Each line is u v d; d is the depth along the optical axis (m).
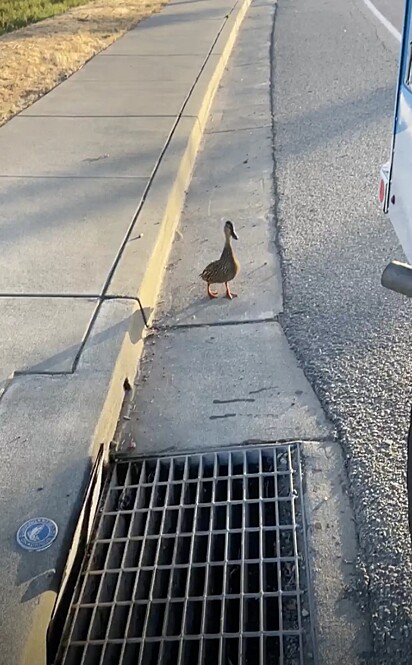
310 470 1.98
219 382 2.36
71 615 1.64
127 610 1.67
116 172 3.79
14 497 1.79
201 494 1.98
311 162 4.15
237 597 1.68
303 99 5.36
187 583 1.71
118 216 3.28
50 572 1.60
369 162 4.08
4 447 1.95
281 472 1.99
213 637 1.59
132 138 4.30
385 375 2.31
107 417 2.09
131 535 1.85
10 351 2.34
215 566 1.77
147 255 2.92
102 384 2.17
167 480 2.02
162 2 9.56
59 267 2.85
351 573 1.68
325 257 3.08
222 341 2.57
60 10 9.06
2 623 1.48
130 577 1.75
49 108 4.96
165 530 1.88
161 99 5.05
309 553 1.74
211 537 1.84
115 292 2.66
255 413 2.21
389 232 3.25
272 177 3.99
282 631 1.58
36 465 1.89
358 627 1.56
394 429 2.08
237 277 2.98
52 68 6.05
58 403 2.10
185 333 2.64
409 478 1.56
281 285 2.90
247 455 2.07
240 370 2.41
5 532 1.70
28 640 1.45
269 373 2.38
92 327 2.45
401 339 2.48
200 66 5.97
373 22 7.95
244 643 1.57
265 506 1.92
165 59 6.29
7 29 7.76
